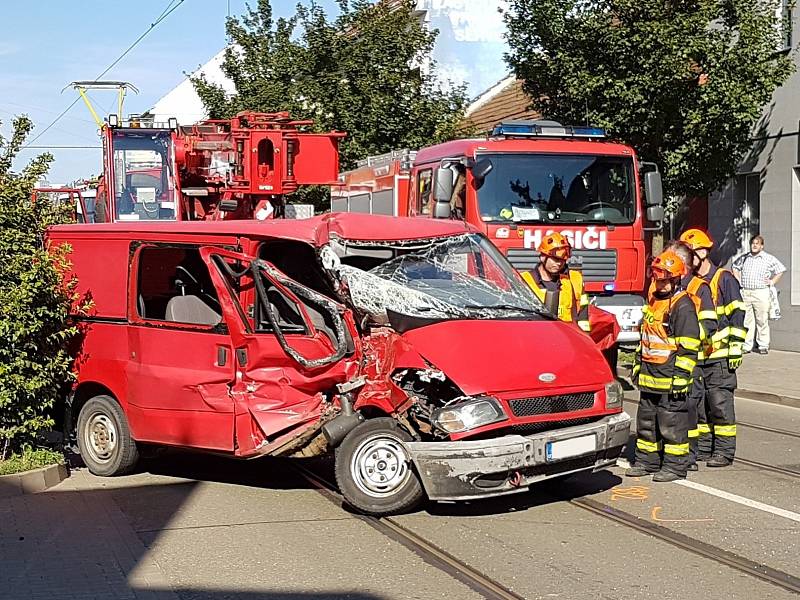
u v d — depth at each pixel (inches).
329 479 353.7
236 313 320.8
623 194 539.5
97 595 235.8
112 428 354.9
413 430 298.7
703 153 650.8
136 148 584.1
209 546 274.2
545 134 546.6
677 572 250.4
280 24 932.0
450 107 929.5
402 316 310.5
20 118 354.3
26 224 349.4
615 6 630.5
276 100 890.1
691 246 372.8
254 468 373.4
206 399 326.0
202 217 611.8
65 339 354.6
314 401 313.0
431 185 563.5
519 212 523.2
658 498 323.3
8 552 269.7
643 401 351.6
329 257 322.0
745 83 632.4
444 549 269.7
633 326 534.0
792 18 737.0
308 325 316.2
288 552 268.2
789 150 735.7
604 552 266.7
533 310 334.3
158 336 339.9
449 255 344.8
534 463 284.4
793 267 741.9
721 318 368.8
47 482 343.9
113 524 296.8
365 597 233.8
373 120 882.1
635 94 629.0
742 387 575.2
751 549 269.3
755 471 364.5
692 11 634.2
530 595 234.2
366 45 901.8
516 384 290.7
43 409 350.6
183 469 373.1
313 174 603.8
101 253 360.8
